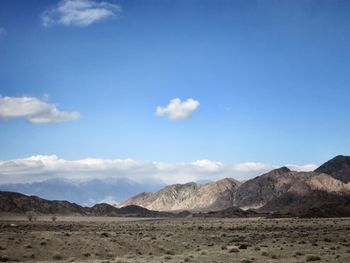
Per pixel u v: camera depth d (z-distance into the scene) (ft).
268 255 183.32
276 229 383.45
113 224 524.93
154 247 226.58
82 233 250.57
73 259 180.65
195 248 232.53
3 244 190.90
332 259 164.66
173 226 453.99
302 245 224.94
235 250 200.34
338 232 322.96
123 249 213.87
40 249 193.36
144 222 639.35
